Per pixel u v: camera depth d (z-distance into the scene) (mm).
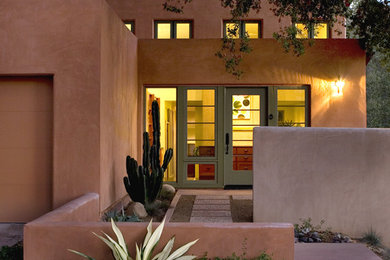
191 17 10844
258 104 8844
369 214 5742
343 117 8617
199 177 8797
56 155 5812
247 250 3645
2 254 4301
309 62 8625
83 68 5832
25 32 5910
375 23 8133
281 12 8008
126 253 3361
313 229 5613
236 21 8352
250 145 8836
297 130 5773
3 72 5902
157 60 8719
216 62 8680
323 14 8023
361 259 4258
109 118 6355
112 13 6531
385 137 5773
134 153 8398
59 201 5785
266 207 5746
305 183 5762
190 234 3641
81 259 3695
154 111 6918
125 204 7293
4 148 6105
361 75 8625
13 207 6062
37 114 6094
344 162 5762
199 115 8844
